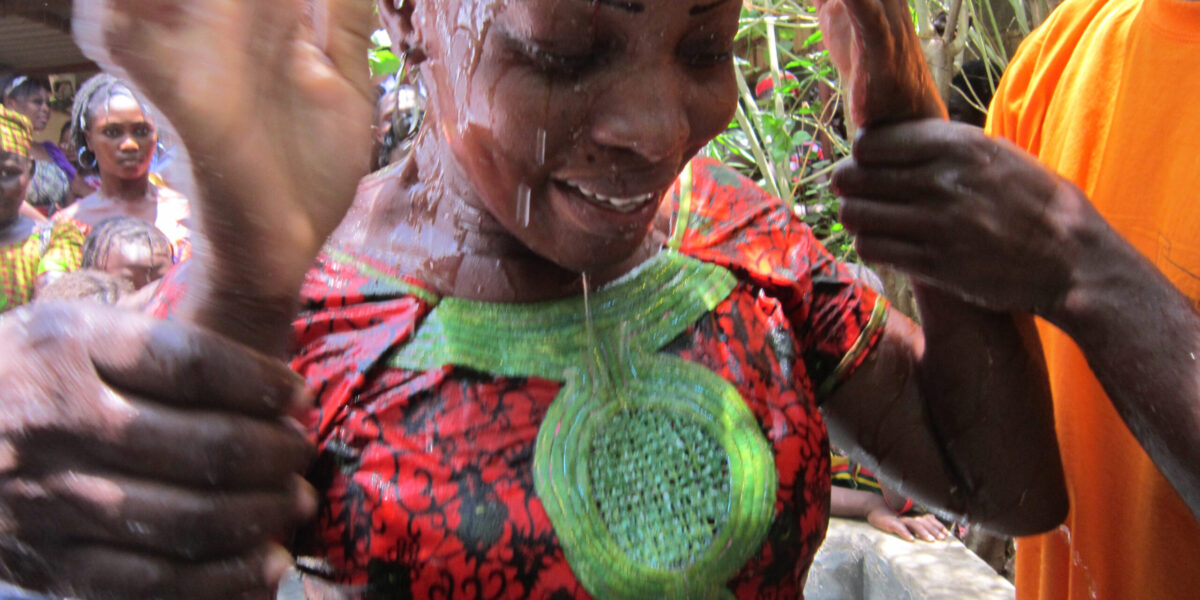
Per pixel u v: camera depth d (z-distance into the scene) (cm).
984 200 93
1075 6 132
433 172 88
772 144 226
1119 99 116
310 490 62
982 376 108
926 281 102
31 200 183
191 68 48
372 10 58
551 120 70
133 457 53
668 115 70
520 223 77
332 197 56
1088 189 120
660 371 86
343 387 81
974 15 226
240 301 55
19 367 55
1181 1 108
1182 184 107
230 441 54
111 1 46
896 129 96
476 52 70
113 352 53
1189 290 105
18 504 54
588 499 79
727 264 95
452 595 76
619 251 78
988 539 241
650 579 78
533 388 82
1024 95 139
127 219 174
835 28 99
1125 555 114
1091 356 95
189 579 55
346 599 79
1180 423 88
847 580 210
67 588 56
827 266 106
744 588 83
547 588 77
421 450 79
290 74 54
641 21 66
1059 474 116
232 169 51
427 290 84
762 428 88
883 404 109
